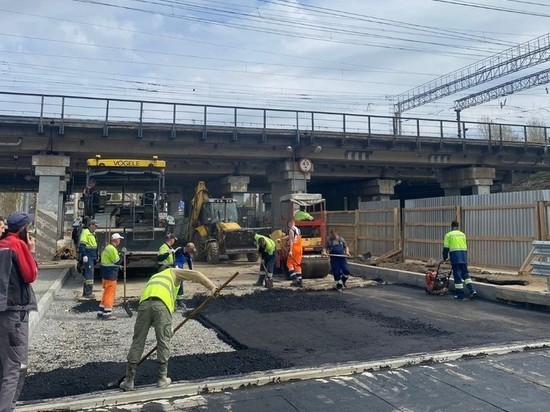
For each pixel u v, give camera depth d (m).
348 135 27.39
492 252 14.15
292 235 14.08
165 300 5.26
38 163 22.48
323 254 16.42
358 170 33.25
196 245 24.11
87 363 6.39
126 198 17.23
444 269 14.37
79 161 25.36
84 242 12.12
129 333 8.36
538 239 12.62
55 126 21.94
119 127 22.86
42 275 15.91
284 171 27.41
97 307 10.80
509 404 4.80
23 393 5.22
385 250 18.81
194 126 24.30
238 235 22.12
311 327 8.55
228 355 6.73
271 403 4.88
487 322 8.84
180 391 5.11
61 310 10.47
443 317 9.34
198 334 8.16
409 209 17.56
